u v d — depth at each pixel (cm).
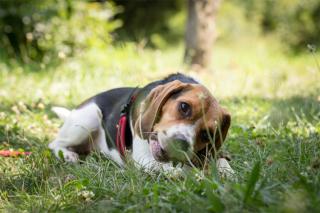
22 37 1148
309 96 780
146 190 371
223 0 2111
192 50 1163
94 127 511
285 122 609
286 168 396
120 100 502
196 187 362
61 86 867
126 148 467
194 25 1159
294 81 1016
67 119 523
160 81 475
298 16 1980
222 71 1200
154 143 414
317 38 1973
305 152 437
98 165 461
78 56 1120
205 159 415
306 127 573
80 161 487
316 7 1977
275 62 1447
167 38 2003
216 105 427
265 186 351
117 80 911
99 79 934
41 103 700
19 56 1144
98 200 388
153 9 2008
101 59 1137
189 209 336
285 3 2014
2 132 580
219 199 330
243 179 385
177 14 2019
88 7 1207
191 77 480
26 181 441
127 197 373
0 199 401
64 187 403
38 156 484
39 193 409
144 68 1108
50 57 1112
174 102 419
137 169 421
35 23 1131
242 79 1022
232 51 1847
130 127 461
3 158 496
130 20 2002
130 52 1241
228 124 430
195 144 415
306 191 328
